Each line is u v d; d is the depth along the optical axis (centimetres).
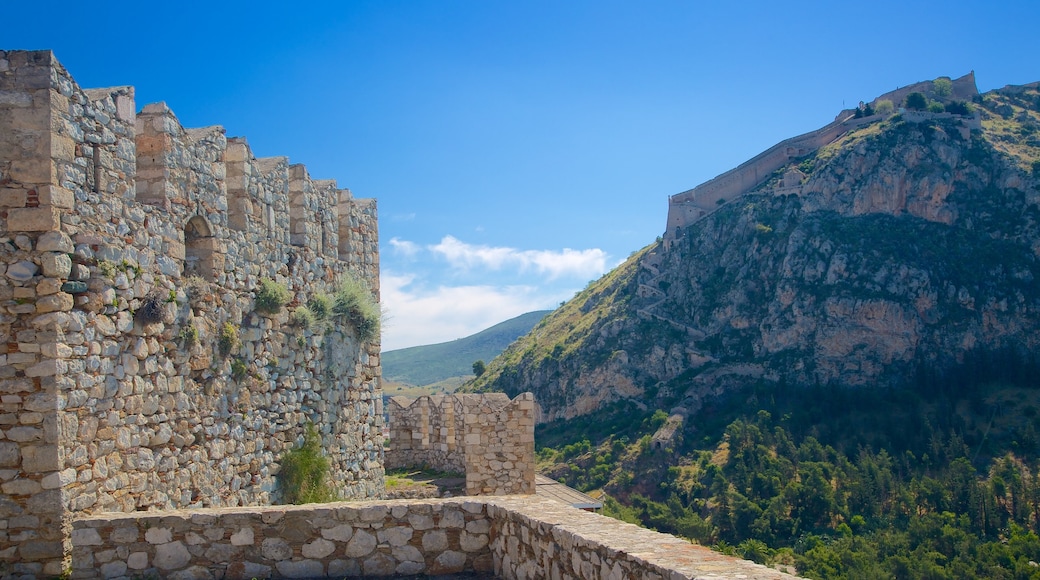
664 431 10125
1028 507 7294
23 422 1042
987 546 6438
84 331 1103
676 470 9394
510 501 1052
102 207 1160
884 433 9500
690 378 11450
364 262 2228
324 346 1934
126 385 1191
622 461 9944
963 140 13038
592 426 11450
